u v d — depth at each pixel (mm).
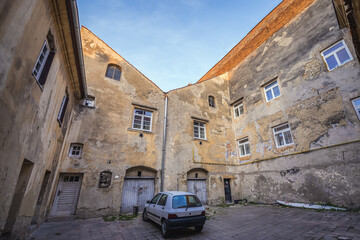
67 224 7262
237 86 16359
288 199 10328
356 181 7762
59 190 8398
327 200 8609
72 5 4730
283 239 5008
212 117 14711
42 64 5078
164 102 12867
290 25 12562
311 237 4941
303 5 11930
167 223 5523
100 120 10062
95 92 10453
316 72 10203
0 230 3742
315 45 10594
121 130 10500
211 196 12211
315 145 9516
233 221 7438
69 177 8797
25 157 4555
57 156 8031
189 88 14547
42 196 7082
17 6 3141
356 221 5949
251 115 14047
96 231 6332
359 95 8219
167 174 11070
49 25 4762
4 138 3398
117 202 9195
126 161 10055
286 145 11070
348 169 8086
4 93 3148
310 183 9414
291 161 10562
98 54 11500
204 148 13195
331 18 10070
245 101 14961
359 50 6320
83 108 9812
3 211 3811
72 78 7949
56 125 7129
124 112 10992
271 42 13781
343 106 8719
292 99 11195
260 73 14102
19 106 3799
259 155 12672
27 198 5219
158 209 6457
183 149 12242
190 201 6254
